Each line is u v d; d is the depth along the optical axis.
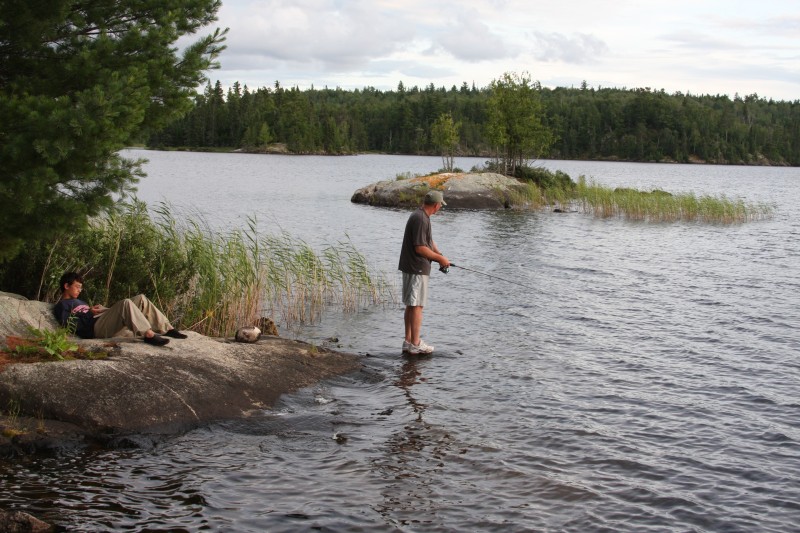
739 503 5.60
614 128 162.75
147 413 6.79
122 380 7.05
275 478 5.90
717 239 23.84
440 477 5.98
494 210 35.28
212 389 7.41
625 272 17.14
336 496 5.59
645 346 10.45
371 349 10.20
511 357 9.81
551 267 17.80
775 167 157.88
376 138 170.88
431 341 10.68
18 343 7.48
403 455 6.43
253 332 9.03
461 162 116.81
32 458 6.00
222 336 10.70
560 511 5.42
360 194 38.78
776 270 17.58
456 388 8.41
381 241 22.61
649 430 7.12
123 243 10.66
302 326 11.64
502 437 6.88
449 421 7.30
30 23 8.15
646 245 22.16
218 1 9.55
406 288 9.93
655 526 5.22
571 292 14.61
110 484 5.64
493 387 8.46
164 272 10.83
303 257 14.07
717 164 162.38
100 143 7.54
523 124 44.44
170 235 12.14
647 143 158.88
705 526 5.23
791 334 11.23
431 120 160.12
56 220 7.78
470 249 20.94
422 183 37.25
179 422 6.84
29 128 7.40
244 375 7.88
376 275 16.36
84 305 8.32
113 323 8.16
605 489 5.80
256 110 161.75
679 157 159.62
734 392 8.36
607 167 121.00
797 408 7.84
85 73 8.29
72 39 8.67
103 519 5.08
